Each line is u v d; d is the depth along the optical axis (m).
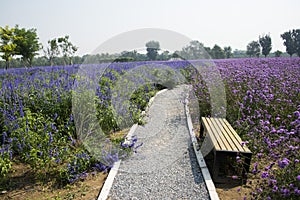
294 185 2.75
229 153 3.23
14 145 3.63
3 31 18.80
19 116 4.05
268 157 3.66
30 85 5.31
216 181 3.32
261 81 6.07
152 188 3.20
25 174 3.44
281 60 13.63
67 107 4.54
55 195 3.01
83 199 2.95
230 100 5.48
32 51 21.88
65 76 5.84
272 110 4.92
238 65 10.44
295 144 3.64
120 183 3.30
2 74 8.52
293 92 5.39
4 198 2.94
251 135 4.02
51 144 3.62
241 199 2.93
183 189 3.17
